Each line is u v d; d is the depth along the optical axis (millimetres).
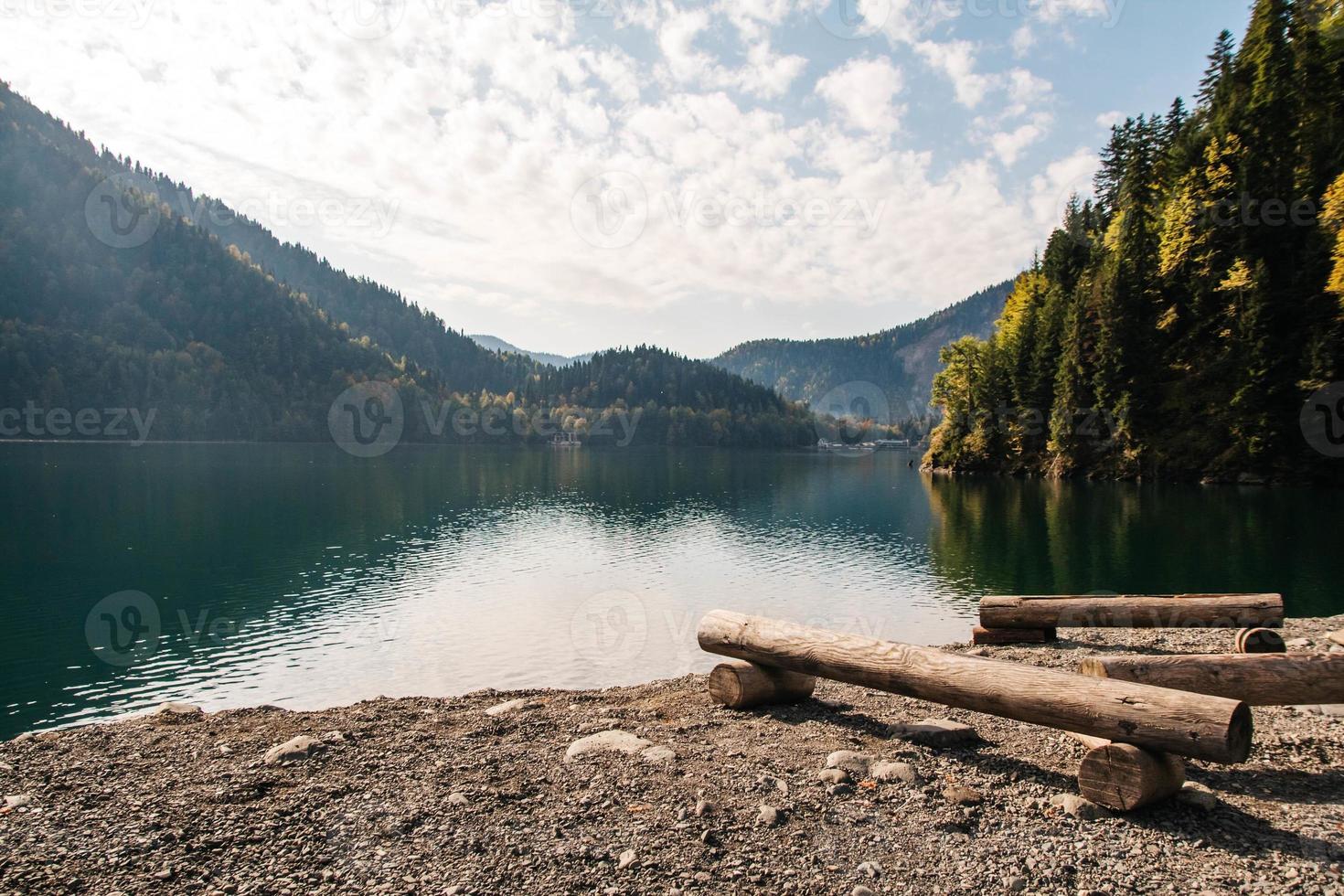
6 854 5496
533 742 8242
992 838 5820
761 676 9312
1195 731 5758
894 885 5203
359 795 6621
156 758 7652
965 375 108500
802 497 81000
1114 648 13031
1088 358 84438
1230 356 71938
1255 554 34531
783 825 6043
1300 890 5039
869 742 7973
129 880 5168
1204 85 87938
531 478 111000
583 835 5867
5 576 38281
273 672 22547
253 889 5082
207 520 58250
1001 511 58406
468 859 5496
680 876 5277
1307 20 71562
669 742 8047
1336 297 64000
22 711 19766
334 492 82062
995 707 6984
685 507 72125
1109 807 6180
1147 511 52844
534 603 31594
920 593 30266
